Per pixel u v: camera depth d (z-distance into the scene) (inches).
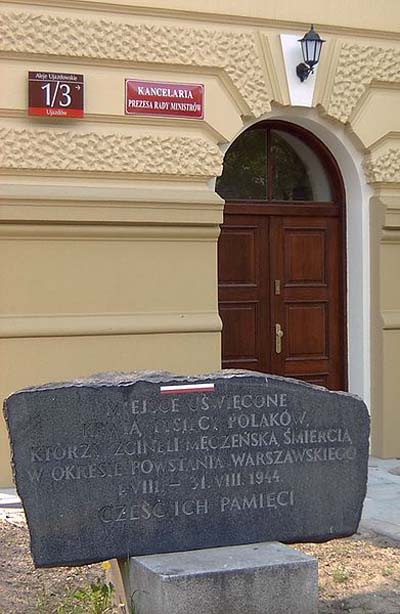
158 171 313.0
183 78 317.4
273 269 351.3
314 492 197.6
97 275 306.8
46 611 190.4
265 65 328.5
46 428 181.6
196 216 315.6
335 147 350.3
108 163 306.3
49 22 298.8
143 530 186.5
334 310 360.2
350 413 200.1
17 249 298.2
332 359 360.2
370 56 343.0
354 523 200.5
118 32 306.7
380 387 350.0
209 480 190.4
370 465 340.2
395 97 349.1
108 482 184.7
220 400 191.0
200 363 318.3
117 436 185.0
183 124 317.4
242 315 347.3
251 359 348.2
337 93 338.6
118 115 308.0
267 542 193.9
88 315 305.6
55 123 300.8
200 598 174.9
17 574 213.5
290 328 354.3
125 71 309.7
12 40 294.7
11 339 296.8
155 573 175.8
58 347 301.6
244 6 323.6
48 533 181.9
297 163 358.0
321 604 199.0
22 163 296.7
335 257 360.2
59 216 298.8
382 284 348.8
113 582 197.5
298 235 355.3
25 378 298.5
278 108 334.0
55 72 299.3
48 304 301.6
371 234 351.3
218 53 320.2
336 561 227.3
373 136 345.1
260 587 178.9
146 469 186.7
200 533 189.8
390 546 240.5
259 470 193.8
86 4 303.4
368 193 351.6
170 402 187.9
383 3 344.8
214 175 320.8
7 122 296.7
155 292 313.9
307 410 197.0
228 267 345.4
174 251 316.2
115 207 305.3
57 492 182.2
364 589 208.4
